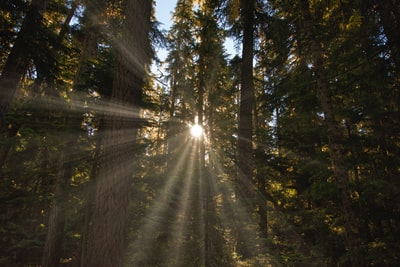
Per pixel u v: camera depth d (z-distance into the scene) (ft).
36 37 28.07
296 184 35.40
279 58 31.32
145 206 28.68
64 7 39.24
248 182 30.53
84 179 35.96
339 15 23.20
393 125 22.15
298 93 28.19
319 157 27.55
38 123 29.09
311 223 27.35
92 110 30.22
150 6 19.72
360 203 21.27
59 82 32.19
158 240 26.40
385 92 22.15
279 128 36.04
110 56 32.35
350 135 25.02
